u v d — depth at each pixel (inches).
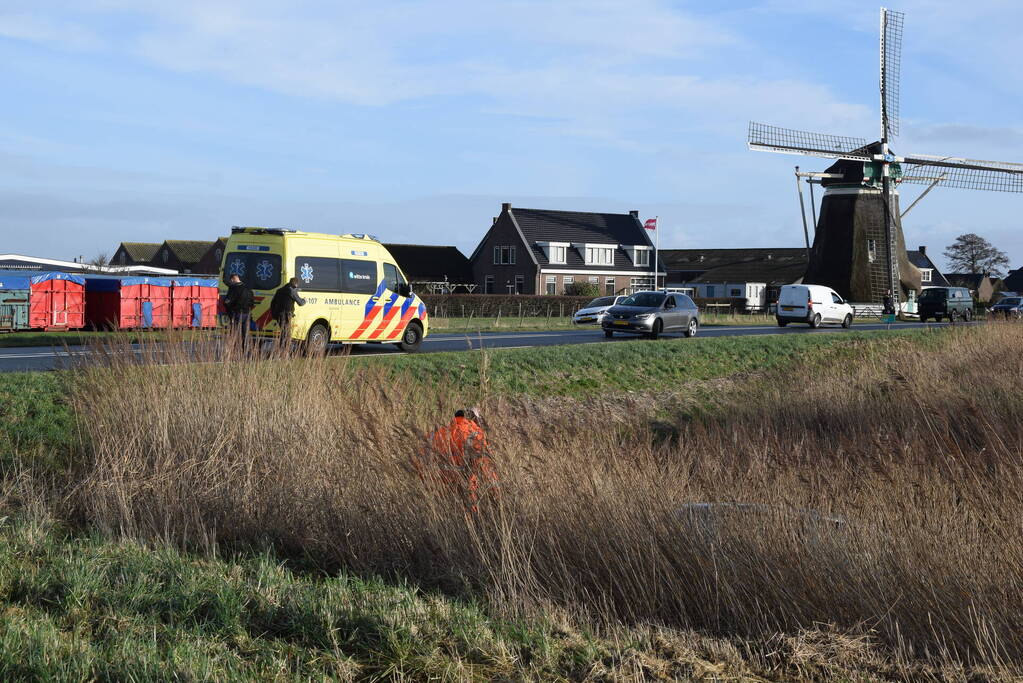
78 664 214.2
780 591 281.3
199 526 356.8
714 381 1045.2
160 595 273.9
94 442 436.5
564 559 309.9
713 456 395.5
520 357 973.8
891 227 2664.9
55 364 514.0
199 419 424.5
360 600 280.7
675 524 305.0
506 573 295.7
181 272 4156.0
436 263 3693.4
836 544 287.1
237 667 223.8
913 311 2709.2
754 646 262.4
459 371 862.5
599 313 1831.9
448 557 318.3
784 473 349.7
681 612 284.5
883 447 356.8
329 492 367.9
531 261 3467.0
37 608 260.1
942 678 241.0
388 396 447.2
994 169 2775.6
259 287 912.9
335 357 518.9
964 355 937.5
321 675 221.5
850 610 275.4
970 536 288.0
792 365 1117.1
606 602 289.9
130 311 1323.8
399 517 343.0
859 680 238.5
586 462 340.5
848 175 2647.6
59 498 392.8
